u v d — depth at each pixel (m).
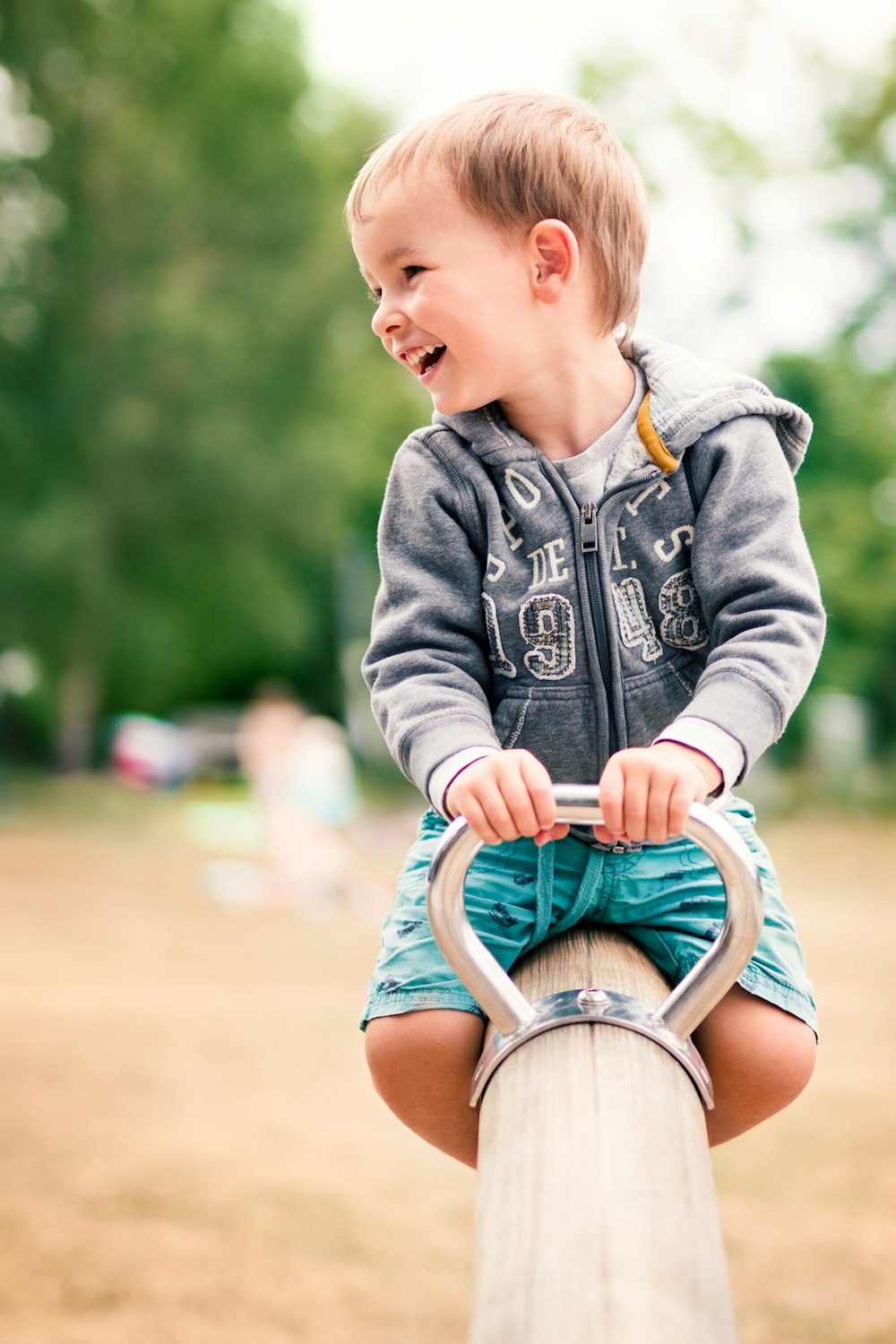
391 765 18.89
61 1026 4.55
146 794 16.27
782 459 1.30
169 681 23.53
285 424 17.03
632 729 1.30
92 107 15.90
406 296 1.29
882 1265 2.51
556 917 1.29
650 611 1.30
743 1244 2.63
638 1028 1.00
